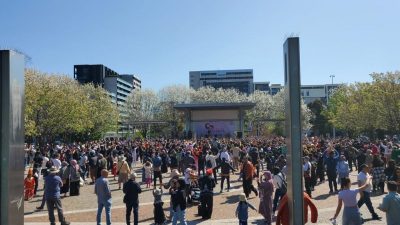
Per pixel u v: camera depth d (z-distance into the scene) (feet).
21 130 21.59
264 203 41.45
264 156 98.48
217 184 74.64
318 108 330.13
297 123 22.15
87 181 85.71
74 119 165.89
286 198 25.98
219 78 582.76
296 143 22.07
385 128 168.66
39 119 152.05
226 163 66.54
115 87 524.93
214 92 329.72
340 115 213.66
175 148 100.01
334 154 68.13
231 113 213.66
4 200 20.11
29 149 119.85
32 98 140.67
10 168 20.34
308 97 545.44
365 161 72.08
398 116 157.99
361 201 43.70
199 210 46.85
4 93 20.42
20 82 21.54
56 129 159.84
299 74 22.26
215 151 91.91
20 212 21.30
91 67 524.52
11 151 20.48
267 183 41.57
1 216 20.08
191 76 588.50
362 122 184.65
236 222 43.78
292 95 22.26
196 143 125.29
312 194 61.87
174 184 39.04
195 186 56.13
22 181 21.59
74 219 47.60
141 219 46.73
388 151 83.66
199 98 320.70
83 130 201.46
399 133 178.60
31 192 63.82
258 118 289.74
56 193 41.98
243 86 579.07
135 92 325.62
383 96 159.02
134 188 40.86
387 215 27.02
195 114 214.90
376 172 60.90
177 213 38.52
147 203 58.03
